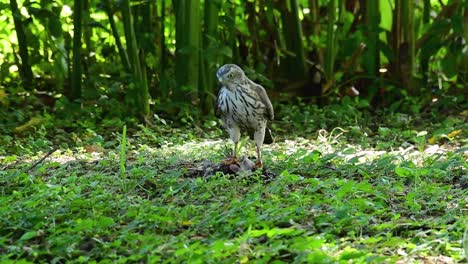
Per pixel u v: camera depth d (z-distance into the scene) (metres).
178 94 17.81
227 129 11.78
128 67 17.69
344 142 14.65
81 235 8.22
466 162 11.55
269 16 19.31
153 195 10.22
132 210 8.95
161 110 17.66
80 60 17.86
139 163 12.12
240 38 20.03
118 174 11.10
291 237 7.96
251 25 19.62
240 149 12.37
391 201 9.76
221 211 8.97
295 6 19.09
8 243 8.23
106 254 7.73
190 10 17.47
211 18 18.05
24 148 14.16
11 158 12.82
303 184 10.59
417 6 19.97
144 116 16.92
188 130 16.30
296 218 8.70
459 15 18.58
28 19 17.84
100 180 10.70
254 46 19.80
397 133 15.55
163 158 12.57
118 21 19.81
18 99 17.97
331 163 11.95
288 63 19.48
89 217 8.84
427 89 19.19
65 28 19.45
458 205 9.30
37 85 19.94
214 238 8.02
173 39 20.31
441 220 8.68
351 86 19.55
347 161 11.73
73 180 10.38
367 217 8.59
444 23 18.89
